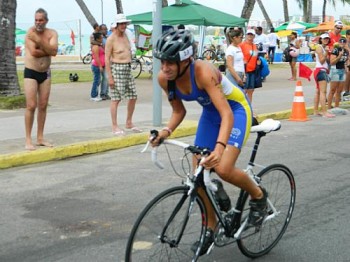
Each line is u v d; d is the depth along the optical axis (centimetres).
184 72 355
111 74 879
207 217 379
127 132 912
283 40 4106
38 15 714
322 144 898
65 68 2675
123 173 697
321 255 436
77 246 453
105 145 832
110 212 540
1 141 827
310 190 620
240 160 770
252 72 1123
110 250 445
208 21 1766
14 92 1263
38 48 736
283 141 923
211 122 392
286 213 450
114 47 872
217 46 3189
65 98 1414
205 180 348
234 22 1812
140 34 2164
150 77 2147
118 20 866
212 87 354
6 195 599
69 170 713
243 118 385
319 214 536
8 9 1234
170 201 355
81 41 3894
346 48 1209
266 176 429
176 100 384
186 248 371
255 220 406
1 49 1245
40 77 754
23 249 447
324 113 1211
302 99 1167
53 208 553
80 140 839
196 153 351
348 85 1422
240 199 402
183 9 1805
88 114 1120
